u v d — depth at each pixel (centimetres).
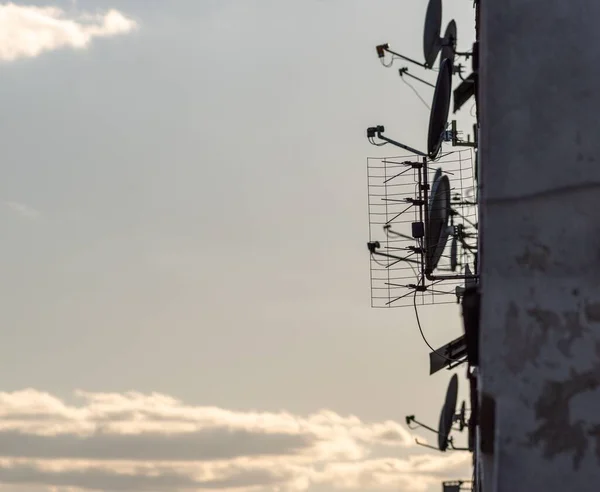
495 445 1218
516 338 1232
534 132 1269
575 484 1195
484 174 1270
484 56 1291
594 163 1254
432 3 1992
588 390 1209
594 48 1278
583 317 1223
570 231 1242
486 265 1253
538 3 1293
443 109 1808
